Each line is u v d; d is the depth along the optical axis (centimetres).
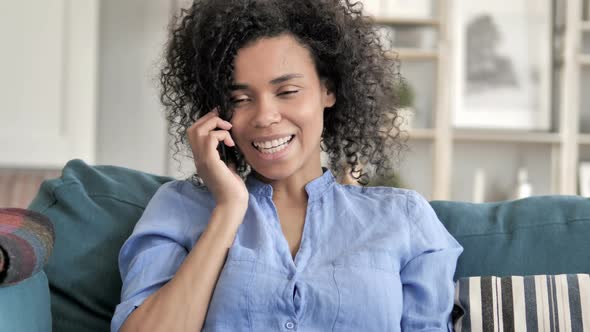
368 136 172
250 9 146
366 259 141
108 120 394
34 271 125
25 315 125
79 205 159
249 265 138
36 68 347
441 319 142
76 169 169
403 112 394
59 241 154
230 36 146
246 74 144
